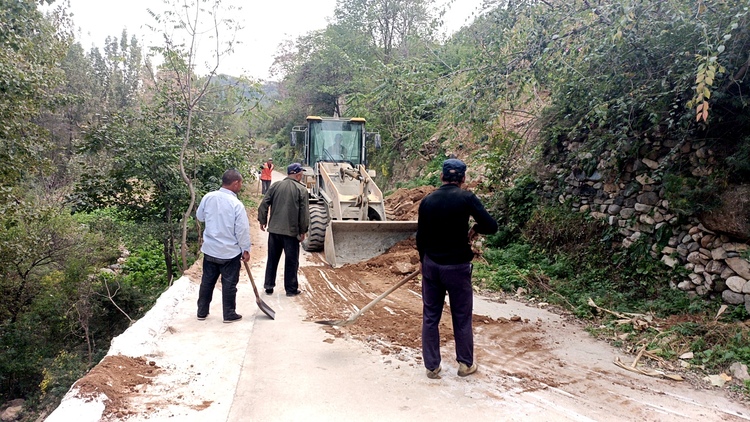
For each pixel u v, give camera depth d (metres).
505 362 4.45
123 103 33.88
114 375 3.69
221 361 4.23
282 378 3.91
